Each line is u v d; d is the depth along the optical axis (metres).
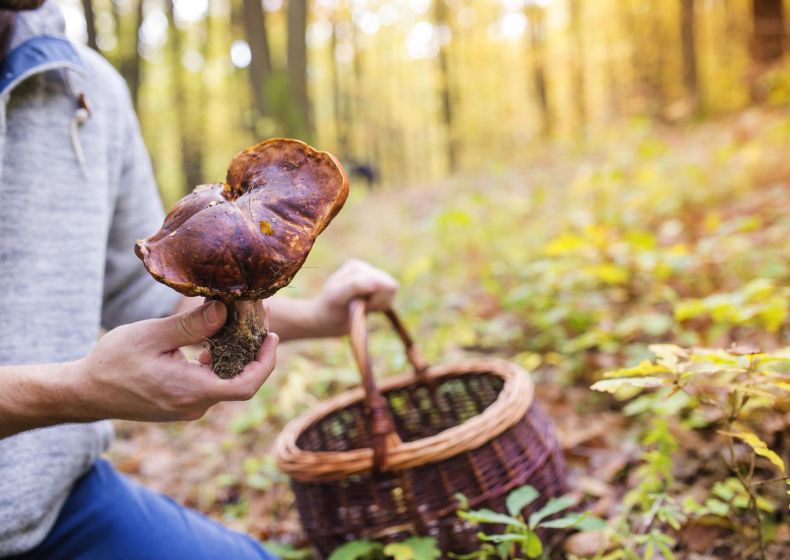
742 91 10.41
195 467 2.56
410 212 9.12
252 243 0.85
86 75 1.30
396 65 32.25
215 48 18.31
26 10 1.17
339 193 0.89
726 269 3.01
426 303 3.74
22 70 1.20
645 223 4.23
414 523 1.55
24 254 1.24
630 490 1.91
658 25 18.75
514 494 1.53
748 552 1.54
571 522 1.38
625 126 7.90
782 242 3.17
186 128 17.86
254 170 0.95
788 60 6.85
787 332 2.40
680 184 4.81
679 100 12.97
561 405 2.47
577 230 4.05
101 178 1.41
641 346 2.45
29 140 1.26
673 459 1.94
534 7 22.94
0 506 1.19
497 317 3.35
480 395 2.06
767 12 8.81
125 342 0.93
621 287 3.12
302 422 1.88
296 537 2.02
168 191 18.39
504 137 25.88
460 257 4.79
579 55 23.12
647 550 1.40
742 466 1.81
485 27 27.02
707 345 2.50
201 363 0.98
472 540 1.57
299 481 1.65
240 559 1.46
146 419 1.00
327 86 28.17
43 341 1.25
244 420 2.59
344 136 26.22
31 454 1.23
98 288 1.38
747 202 4.24
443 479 1.55
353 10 27.05
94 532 1.36
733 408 1.32
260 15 13.09
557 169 8.26
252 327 0.95
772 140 5.23
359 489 1.57
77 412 0.99
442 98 25.78
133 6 15.69
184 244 0.84
